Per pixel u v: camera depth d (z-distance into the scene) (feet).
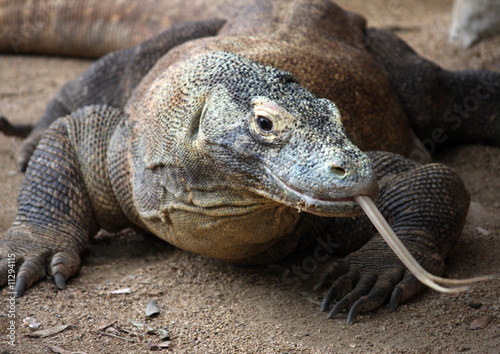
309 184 25.81
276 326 30.60
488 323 30.07
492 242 38.63
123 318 30.71
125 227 39.99
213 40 41.73
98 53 75.82
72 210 37.68
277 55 40.27
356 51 48.03
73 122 39.45
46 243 35.63
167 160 31.65
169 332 29.71
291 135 27.07
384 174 38.45
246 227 30.81
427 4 94.94
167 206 32.50
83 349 27.81
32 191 37.83
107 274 35.91
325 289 34.30
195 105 30.45
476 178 49.39
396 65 52.16
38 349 27.55
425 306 31.81
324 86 40.91
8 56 79.25
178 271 36.06
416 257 33.71
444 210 35.58
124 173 36.83
